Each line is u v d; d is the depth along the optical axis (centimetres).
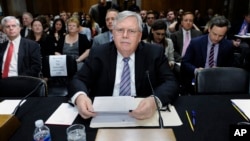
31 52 243
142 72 137
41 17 460
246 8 825
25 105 122
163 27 276
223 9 940
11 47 240
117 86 138
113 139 79
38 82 149
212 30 202
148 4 958
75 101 114
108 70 137
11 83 153
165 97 114
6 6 812
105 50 140
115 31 128
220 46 218
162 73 139
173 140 77
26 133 93
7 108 118
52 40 350
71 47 326
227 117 104
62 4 1002
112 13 251
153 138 78
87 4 995
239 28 526
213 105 117
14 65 240
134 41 127
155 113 107
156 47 146
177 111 110
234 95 132
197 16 800
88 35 436
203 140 86
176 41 322
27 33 415
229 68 164
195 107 115
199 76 162
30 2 954
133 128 95
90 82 140
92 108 102
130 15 125
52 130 95
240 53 366
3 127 87
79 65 279
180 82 231
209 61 222
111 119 103
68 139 86
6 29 234
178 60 301
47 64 242
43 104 123
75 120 104
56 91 227
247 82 160
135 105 107
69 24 323
